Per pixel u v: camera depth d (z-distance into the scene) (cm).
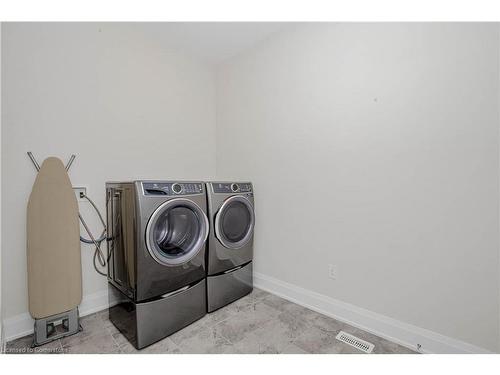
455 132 138
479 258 133
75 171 190
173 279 171
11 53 163
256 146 250
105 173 206
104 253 202
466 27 135
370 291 173
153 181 164
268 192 239
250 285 236
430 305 149
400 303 160
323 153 197
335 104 189
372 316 172
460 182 138
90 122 198
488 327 132
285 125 224
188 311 181
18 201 166
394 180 161
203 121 284
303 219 212
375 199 170
